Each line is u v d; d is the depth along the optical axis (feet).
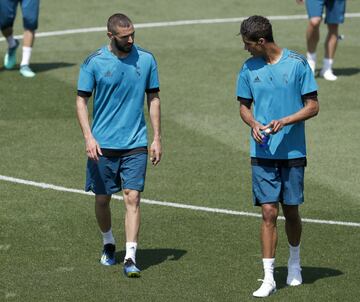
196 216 115.85
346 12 225.15
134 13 217.56
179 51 190.80
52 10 217.77
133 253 97.50
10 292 93.09
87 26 207.10
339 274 98.78
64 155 136.87
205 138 145.38
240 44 196.65
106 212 100.48
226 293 93.35
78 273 98.22
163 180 127.95
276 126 90.84
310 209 118.83
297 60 92.79
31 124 149.38
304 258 103.19
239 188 125.80
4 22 173.58
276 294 93.15
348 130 150.30
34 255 102.99
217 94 166.40
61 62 182.19
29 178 127.65
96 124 99.04
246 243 107.34
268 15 219.20
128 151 98.58
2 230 109.81
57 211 116.37
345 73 181.37
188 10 221.05
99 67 97.60
